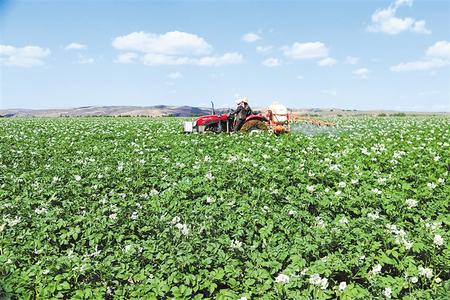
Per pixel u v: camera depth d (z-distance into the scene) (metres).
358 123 40.38
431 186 11.21
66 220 9.32
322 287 6.38
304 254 7.46
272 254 7.47
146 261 7.43
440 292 6.29
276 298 6.27
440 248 7.51
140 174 13.60
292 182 12.53
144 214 9.60
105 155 17.78
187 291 6.41
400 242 7.53
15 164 15.65
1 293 6.32
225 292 6.40
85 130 31.89
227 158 16.70
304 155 16.78
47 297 6.39
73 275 6.85
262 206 10.00
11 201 10.59
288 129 25.16
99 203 10.41
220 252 7.40
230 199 10.37
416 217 9.27
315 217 9.36
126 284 6.71
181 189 11.48
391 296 6.41
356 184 12.00
